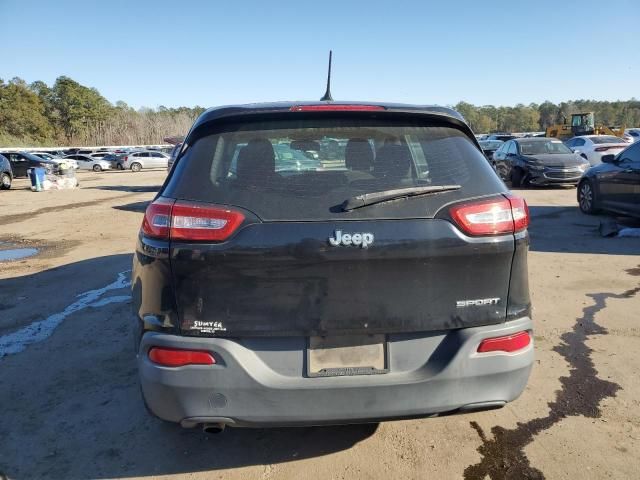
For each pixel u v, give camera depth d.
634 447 2.88
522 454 2.84
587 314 4.86
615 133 34.44
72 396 3.58
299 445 2.98
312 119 2.61
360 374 2.34
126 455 2.92
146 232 2.44
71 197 18.72
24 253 8.52
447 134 2.65
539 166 14.95
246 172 2.43
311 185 2.39
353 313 2.32
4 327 4.90
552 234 8.55
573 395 3.43
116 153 47.50
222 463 2.84
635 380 3.60
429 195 2.39
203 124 2.59
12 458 2.90
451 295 2.37
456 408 2.39
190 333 2.33
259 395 2.29
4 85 101.44
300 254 2.28
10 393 3.63
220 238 2.30
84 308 5.41
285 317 2.31
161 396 2.36
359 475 2.71
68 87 114.44
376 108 2.61
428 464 2.79
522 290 2.50
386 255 2.29
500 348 2.42
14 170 30.02
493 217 2.40
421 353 2.39
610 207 9.48
